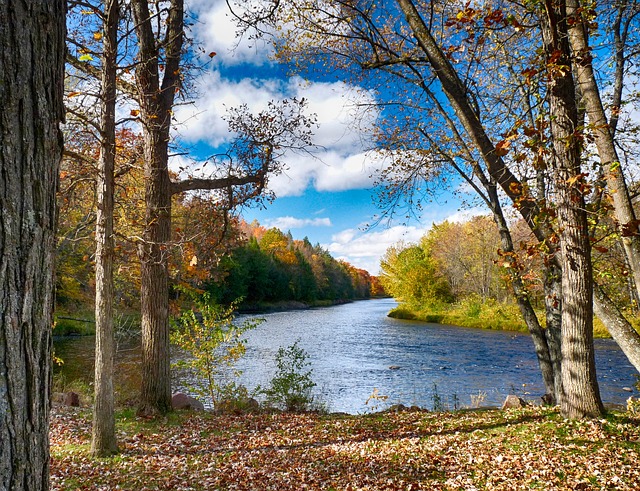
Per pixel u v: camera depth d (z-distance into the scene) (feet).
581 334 20.06
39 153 4.90
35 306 4.81
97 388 20.38
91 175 23.76
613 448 17.07
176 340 35.45
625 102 18.49
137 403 31.01
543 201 18.88
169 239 28.35
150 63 26.55
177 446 22.17
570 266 19.85
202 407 31.94
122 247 29.43
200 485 16.97
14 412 4.53
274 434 24.43
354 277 410.52
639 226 15.39
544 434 19.30
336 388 47.83
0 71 4.59
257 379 49.93
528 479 15.61
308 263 265.75
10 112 4.62
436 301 145.59
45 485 4.94
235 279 166.30
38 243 4.85
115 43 20.33
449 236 127.95
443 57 21.40
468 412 27.81
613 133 21.12
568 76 18.56
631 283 24.67
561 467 16.15
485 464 17.42
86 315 73.77
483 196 28.91
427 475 17.02
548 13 15.70
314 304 258.98
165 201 28.09
